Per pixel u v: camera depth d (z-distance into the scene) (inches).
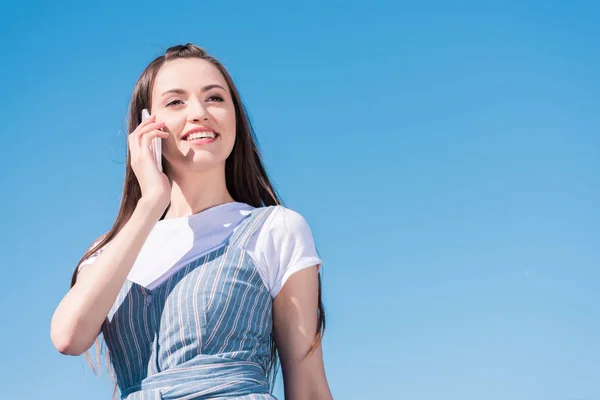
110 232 94.4
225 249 83.9
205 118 90.7
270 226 86.7
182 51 97.3
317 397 86.8
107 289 78.6
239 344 80.2
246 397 77.0
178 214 91.8
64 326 77.8
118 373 81.6
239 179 99.0
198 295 79.7
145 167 86.4
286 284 85.5
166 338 78.9
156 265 83.3
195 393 75.9
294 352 86.4
